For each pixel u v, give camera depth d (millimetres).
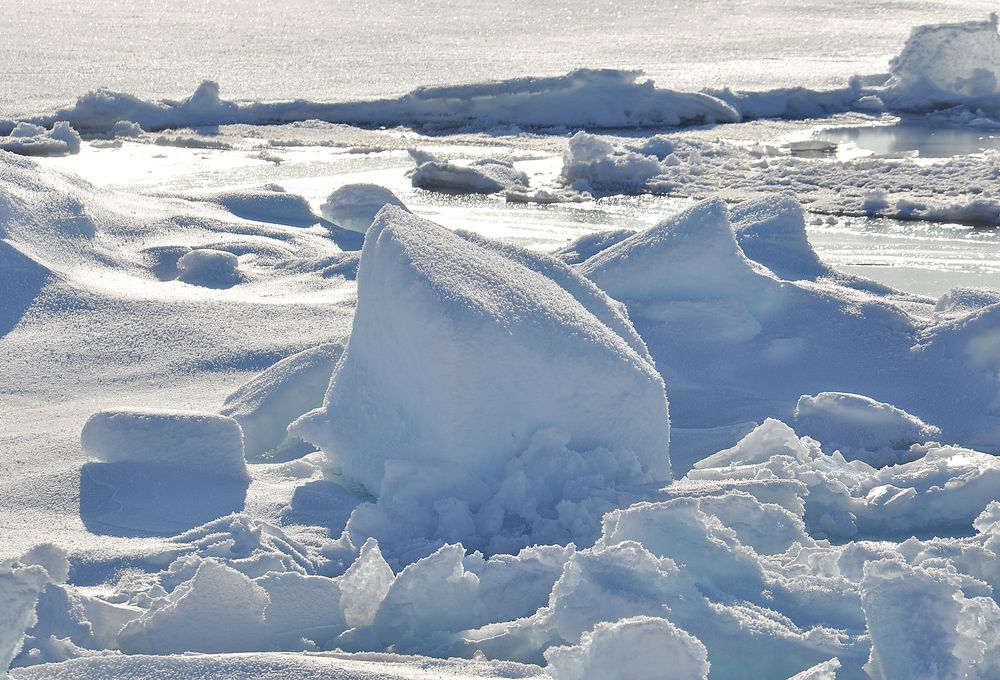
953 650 10344
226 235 38562
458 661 11695
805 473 18062
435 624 13188
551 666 9883
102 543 15812
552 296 19188
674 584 11766
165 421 19016
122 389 24594
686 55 137125
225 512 17406
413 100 91000
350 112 90875
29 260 30969
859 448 22016
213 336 27469
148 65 125125
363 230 43156
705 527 12953
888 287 31391
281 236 39500
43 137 73562
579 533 15867
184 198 43625
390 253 18125
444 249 18594
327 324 28391
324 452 19469
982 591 12594
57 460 19875
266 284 33625
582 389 17812
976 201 52312
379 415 18516
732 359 25594
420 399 17578
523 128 86562
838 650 11336
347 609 13414
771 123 85688
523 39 162125
